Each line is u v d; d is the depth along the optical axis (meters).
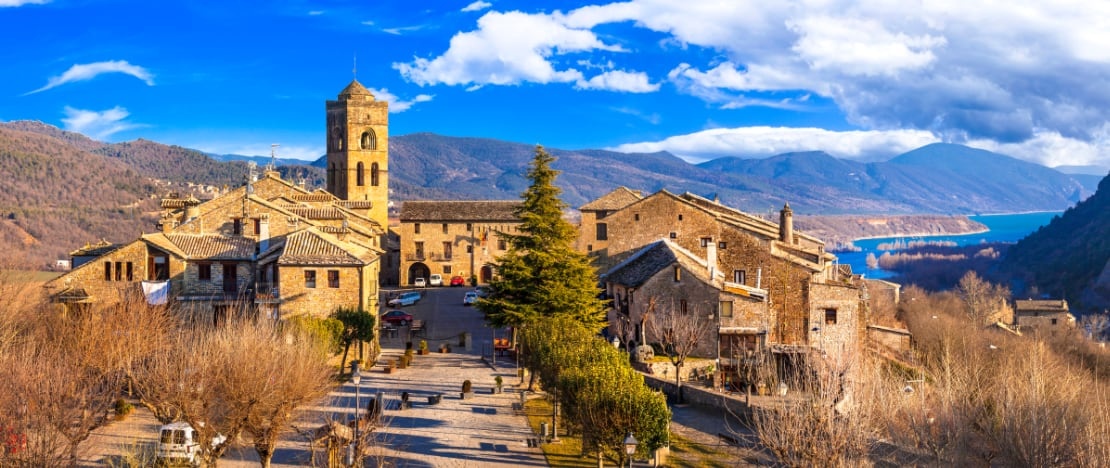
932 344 98.06
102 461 46.53
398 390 66.62
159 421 51.47
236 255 75.50
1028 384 54.00
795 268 83.56
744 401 62.72
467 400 64.31
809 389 55.34
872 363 77.81
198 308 72.56
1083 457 43.56
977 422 51.72
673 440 57.34
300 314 72.25
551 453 52.53
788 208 94.31
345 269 72.75
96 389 51.53
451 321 101.25
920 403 54.72
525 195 81.50
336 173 148.38
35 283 72.81
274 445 45.47
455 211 141.75
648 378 72.38
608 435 47.28
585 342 60.44
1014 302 184.00
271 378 45.06
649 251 84.69
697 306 78.00
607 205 107.25
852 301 83.12
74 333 57.06
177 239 76.81
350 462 44.94
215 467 45.06
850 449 43.59
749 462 51.12
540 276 78.62
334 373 64.00
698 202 108.94
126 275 73.25
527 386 69.56
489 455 51.56
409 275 140.62
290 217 80.56
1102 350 114.81
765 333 76.88
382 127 145.75
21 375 42.66
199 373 45.72
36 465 38.88
